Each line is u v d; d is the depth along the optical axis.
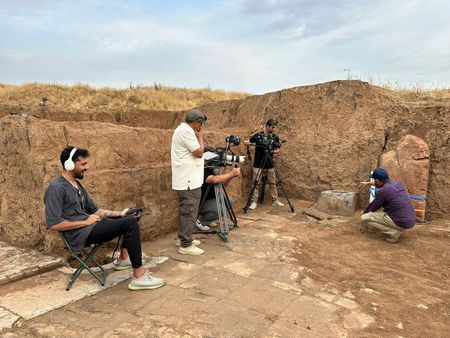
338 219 6.74
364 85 8.31
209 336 2.95
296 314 3.34
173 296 3.67
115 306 3.46
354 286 4.02
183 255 4.85
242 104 10.94
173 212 5.90
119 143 5.41
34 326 3.11
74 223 3.64
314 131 8.49
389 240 5.52
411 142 6.75
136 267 3.79
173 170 4.81
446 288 4.03
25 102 18.50
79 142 4.94
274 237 5.64
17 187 5.09
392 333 3.09
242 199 8.19
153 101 20.88
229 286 3.91
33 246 4.85
